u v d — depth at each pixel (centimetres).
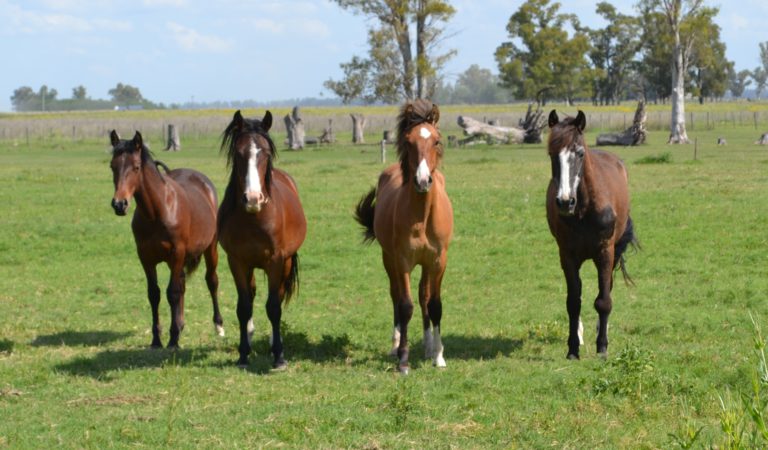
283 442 620
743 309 1078
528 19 10506
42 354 927
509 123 6912
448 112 8362
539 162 3173
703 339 937
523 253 1503
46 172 3003
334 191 2328
